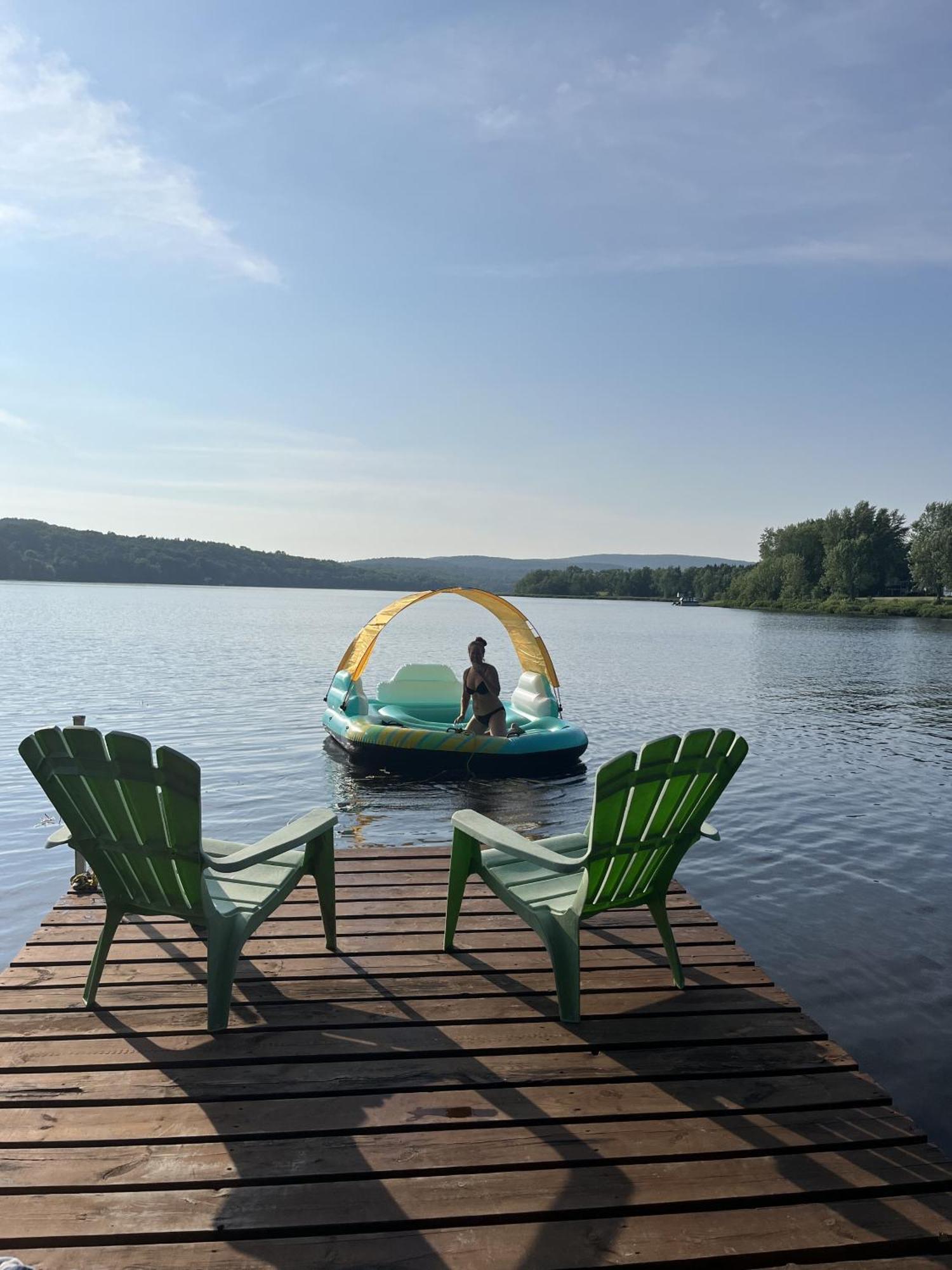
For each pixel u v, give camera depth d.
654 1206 2.41
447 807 9.40
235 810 9.26
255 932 4.29
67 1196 2.42
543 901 3.66
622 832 3.37
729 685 23.62
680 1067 3.12
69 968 3.83
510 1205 2.40
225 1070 3.05
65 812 3.34
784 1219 2.39
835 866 7.46
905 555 101.69
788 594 109.38
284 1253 2.23
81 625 42.50
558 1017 3.46
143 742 3.07
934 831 8.68
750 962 4.02
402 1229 2.33
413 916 4.53
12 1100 2.85
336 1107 2.84
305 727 14.53
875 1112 2.88
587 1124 2.78
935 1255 2.30
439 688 13.92
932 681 24.62
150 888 3.42
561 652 36.41
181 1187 2.46
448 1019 3.43
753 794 10.27
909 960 5.46
